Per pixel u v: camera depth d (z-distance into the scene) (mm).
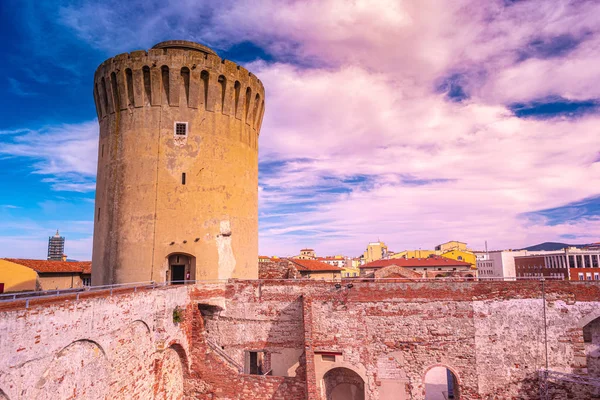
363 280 28406
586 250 75000
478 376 26375
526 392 25859
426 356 27016
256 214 35875
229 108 32562
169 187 29875
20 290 39406
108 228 30344
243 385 25828
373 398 26938
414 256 123562
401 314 27609
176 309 24797
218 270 30188
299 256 150750
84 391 15805
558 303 26344
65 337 14578
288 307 28828
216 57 31609
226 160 32031
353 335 27781
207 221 30328
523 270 87438
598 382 24422
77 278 47062
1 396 11602
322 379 27844
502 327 26641
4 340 11750
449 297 27359
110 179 31016
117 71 30766
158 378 22453
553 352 25953
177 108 30781
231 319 29469
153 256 29062
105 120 32625
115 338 18141
